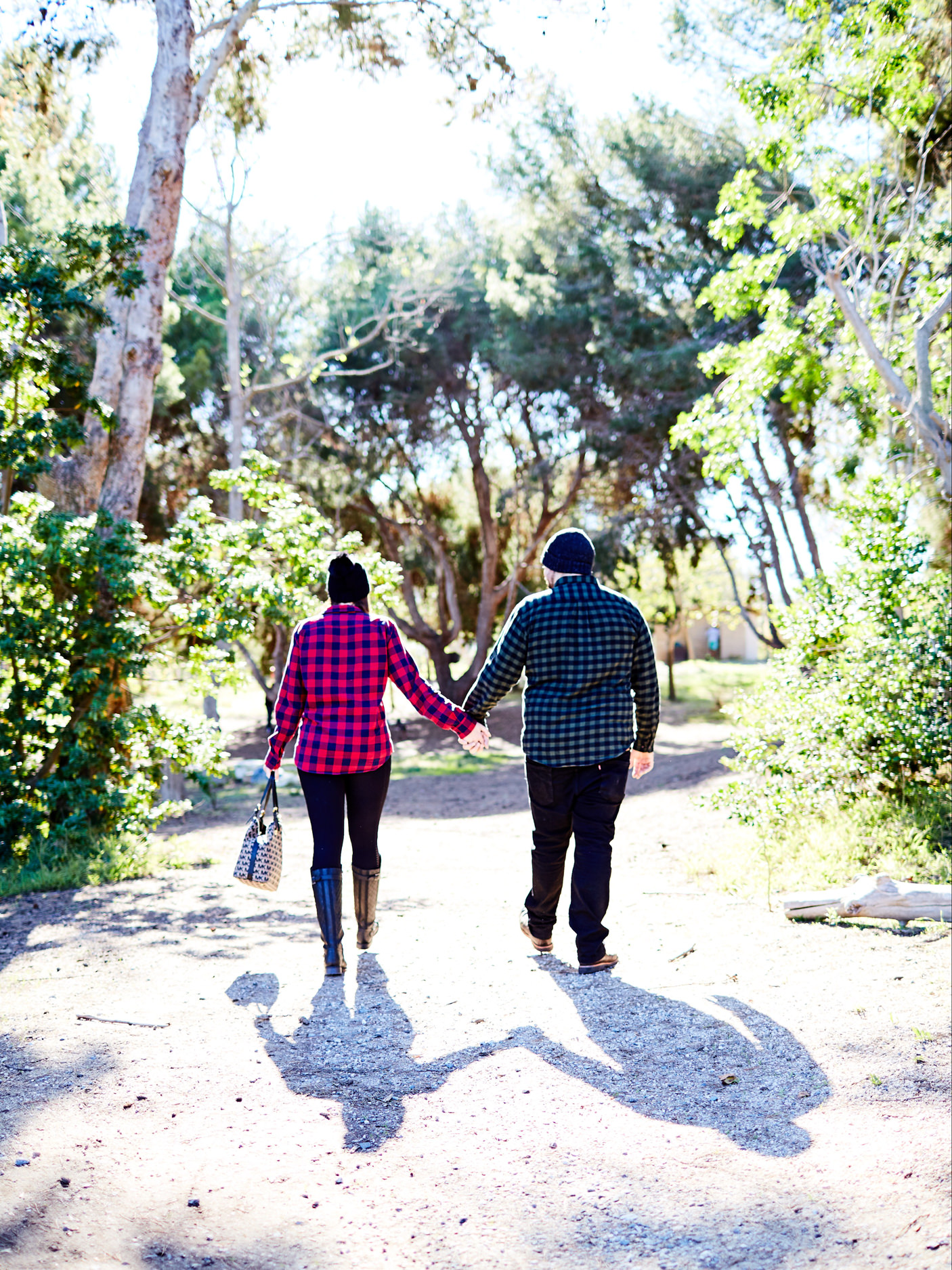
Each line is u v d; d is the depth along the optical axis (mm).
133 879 7273
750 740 7812
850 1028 3438
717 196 20219
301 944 4855
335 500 29719
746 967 4230
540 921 4477
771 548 21766
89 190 20000
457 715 4320
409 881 7320
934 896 4934
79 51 12234
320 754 4215
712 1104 2895
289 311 27719
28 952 4656
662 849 8469
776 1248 2150
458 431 30688
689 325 21594
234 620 9156
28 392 8820
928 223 10203
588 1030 3512
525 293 24625
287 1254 2146
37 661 8180
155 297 10445
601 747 4129
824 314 10922
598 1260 2125
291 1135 2723
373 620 4305
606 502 29047
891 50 8969
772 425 20469
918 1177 2426
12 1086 2998
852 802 7309
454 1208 2346
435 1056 3295
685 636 47312
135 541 8938
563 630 4168
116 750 8977
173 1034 3479
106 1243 2156
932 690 7258
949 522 12383
